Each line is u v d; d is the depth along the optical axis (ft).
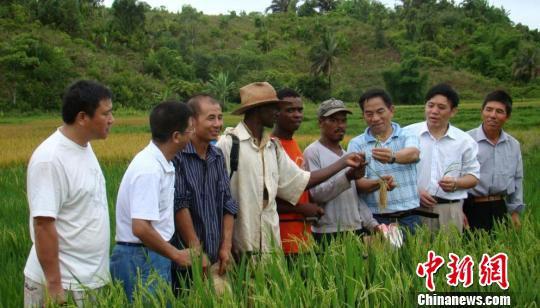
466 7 394.32
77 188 13.28
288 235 17.62
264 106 16.74
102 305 12.35
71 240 13.37
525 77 306.14
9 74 214.48
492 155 21.77
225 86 241.96
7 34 251.80
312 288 13.05
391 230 16.99
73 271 13.39
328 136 19.45
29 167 13.12
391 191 19.42
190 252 13.83
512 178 22.03
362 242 16.20
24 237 23.86
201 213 15.53
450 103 20.40
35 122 165.37
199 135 15.64
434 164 20.56
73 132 13.42
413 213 19.54
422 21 367.66
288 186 17.44
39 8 282.56
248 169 16.63
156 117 14.28
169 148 14.39
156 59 274.36
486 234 17.58
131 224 14.34
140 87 244.01
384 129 19.61
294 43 369.71
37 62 221.25
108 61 263.70
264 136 17.13
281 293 12.71
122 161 68.80
